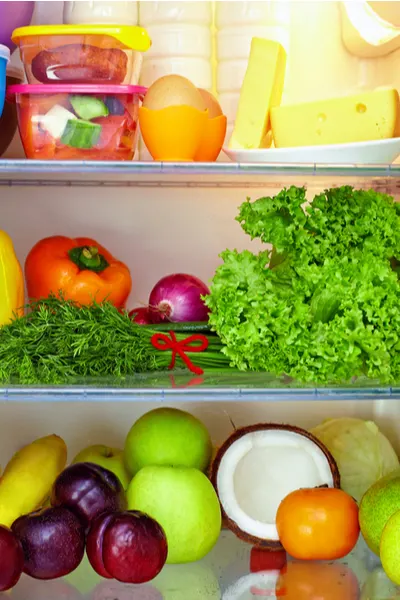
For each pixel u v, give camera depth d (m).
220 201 1.68
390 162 1.33
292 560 1.42
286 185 1.68
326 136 1.37
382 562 1.27
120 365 1.36
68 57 1.32
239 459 1.45
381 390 1.26
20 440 1.70
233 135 1.40
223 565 1.40
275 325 1.26
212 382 1.30
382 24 1.52
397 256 1.37
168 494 1.36
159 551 1.28
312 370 1.26
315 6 1.63
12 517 1.40
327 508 1.36
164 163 1.27
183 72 1.54
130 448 1.49
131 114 1.35
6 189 1.66
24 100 1.33
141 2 1.55
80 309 1.38
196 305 1.49
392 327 1.25
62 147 1.33
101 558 1.28
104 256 1.54
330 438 1.58
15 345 1.31
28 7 1.41
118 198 1.67
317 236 1.35
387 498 1.33
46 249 1.49
